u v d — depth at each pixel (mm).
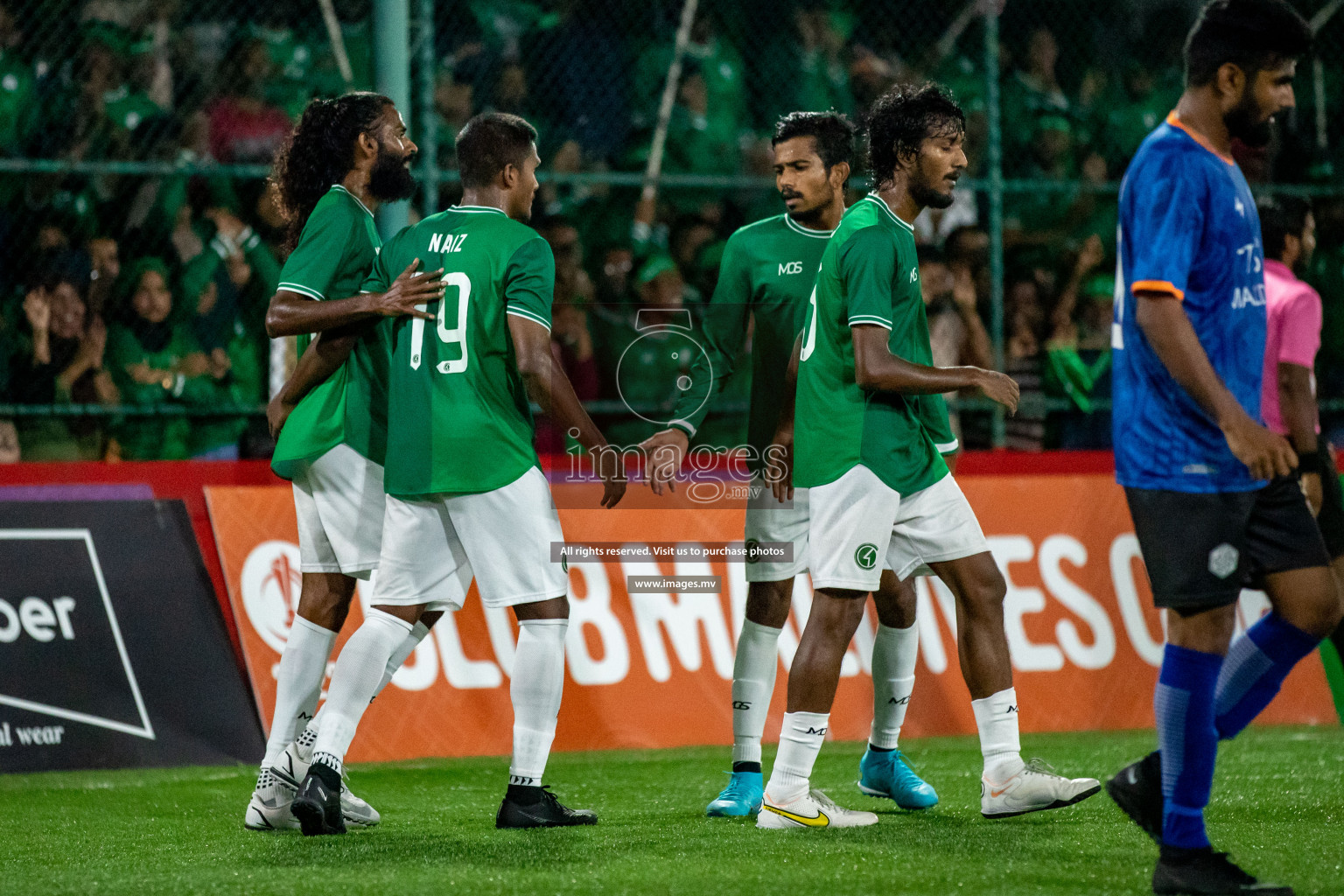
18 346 22688
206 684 18172
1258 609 21938
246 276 24078
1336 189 26516
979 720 13273
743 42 28297
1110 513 21656
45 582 17750
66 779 16891
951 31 29016
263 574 18828
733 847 11906
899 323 12812
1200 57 10195
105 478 18516
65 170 22125
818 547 12773
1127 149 29344
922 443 13078
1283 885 10383
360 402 13211
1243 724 11453
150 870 11305
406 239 13102
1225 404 9562
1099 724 20688
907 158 12797
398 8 20344
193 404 23141
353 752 18125
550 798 13242
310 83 26281
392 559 12750
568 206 26359
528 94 27422
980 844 11922
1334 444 26578
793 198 14695
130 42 24875
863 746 19219
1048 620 20875
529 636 12922
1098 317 26797
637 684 19344
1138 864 11078
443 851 11828
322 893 10242
